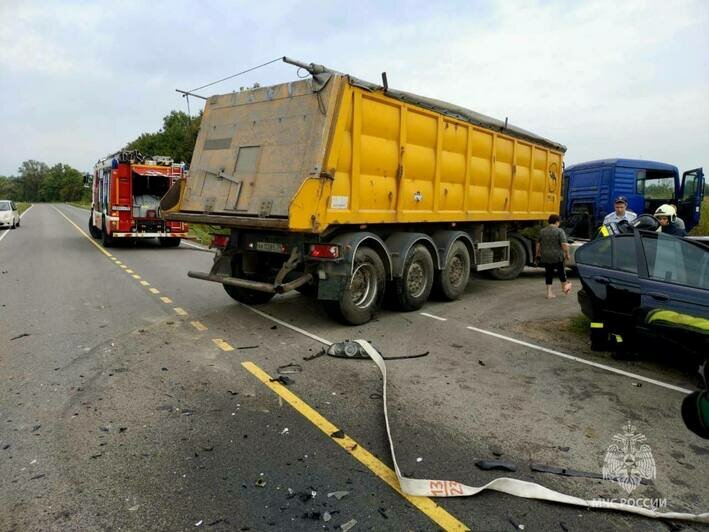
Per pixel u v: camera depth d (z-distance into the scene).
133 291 9.30
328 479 3.18
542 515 2.88
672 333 4.96
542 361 5.58
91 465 3.29
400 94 7.02
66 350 5.68
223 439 3.67
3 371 5.00
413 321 7.32
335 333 6.57
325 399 4.42
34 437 3.66
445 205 8.38
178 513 2.82
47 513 2.80
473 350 5.95
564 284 9.09
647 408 4.38
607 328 5.67
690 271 5.09
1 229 26.89
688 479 3.28
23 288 9.53
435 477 3.23
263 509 2.87
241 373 5.02
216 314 7.53
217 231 8.01
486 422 4.04
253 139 6.90
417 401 4.42
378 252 7.27
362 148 6.61
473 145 8.91
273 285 6.60
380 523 2.77
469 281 11.37
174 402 4.30
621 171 14.73
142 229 16.81
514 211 10.54
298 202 5.81
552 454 3.56
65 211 55.38
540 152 11.32
